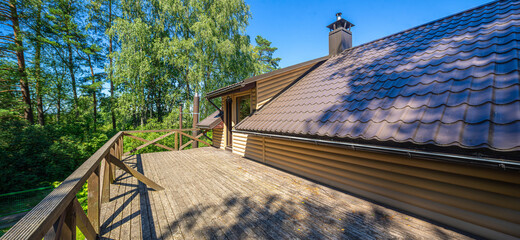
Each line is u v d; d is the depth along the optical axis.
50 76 14.51
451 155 1.64
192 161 5.58
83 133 13.14
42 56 14.05
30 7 11.77
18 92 11.77
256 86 5.46
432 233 2.02
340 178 3.33
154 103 19.52
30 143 8.59
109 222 2.36
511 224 1.75
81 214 1.61
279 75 5.69
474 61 2.38
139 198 3.05
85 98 17.22
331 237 2.01
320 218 2.39
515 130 1.46
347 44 6.17
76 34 15.08
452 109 1.92
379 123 2.30
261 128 4.00
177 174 4.31
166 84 17.17
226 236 2.06
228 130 7.57
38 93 13.46
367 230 2.11
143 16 15.91
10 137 8.26
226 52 14.31
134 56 13.49
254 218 2.42
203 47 15.30
